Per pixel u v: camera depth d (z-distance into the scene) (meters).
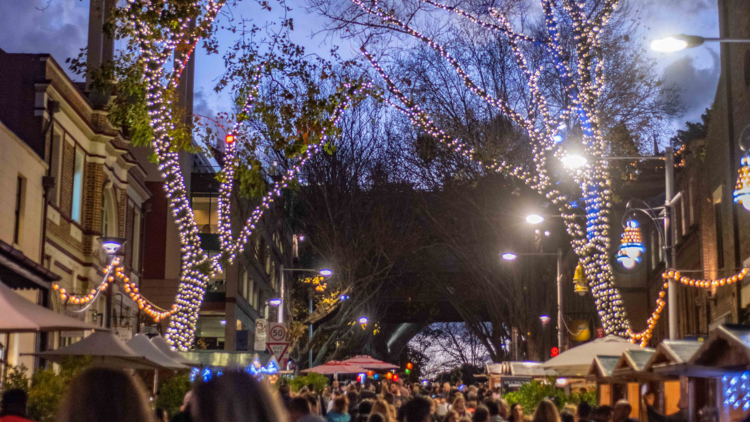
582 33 33.25
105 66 20.73
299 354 49.50
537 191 40.31
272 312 75.00
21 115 25.86
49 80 25.94
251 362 26.83
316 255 56.34
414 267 52.47
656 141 36.78
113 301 33.31
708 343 10.73
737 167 27.17
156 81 21.38
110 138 31.47
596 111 33.44
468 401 19.27
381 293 58.03
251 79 20.28
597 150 33.12
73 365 17.69
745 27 26.12
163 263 46.75
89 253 30.56
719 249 29.88
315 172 48.69
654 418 13.52
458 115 39.12
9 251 17.58
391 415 12.88
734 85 27.48
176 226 47.00
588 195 33.78
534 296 46.47
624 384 19.11
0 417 6.19
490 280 46.66
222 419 3.52
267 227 56.81
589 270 33.31
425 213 47.91
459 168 43.41
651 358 13.11
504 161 39.34
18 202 24.39
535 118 38.72
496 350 50.78
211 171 60.38
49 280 20.41
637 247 21.38
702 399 12.98
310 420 7.07
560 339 35.97
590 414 11.69
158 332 38.44
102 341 17.47
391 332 94.50
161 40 19.44
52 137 26.52
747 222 26.06
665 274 21.12
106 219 33.38
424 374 112.88
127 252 36.03
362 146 48.81
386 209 48.56
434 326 110.38
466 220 45.53
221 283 56.16
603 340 20.78
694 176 33.06
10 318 11.28
